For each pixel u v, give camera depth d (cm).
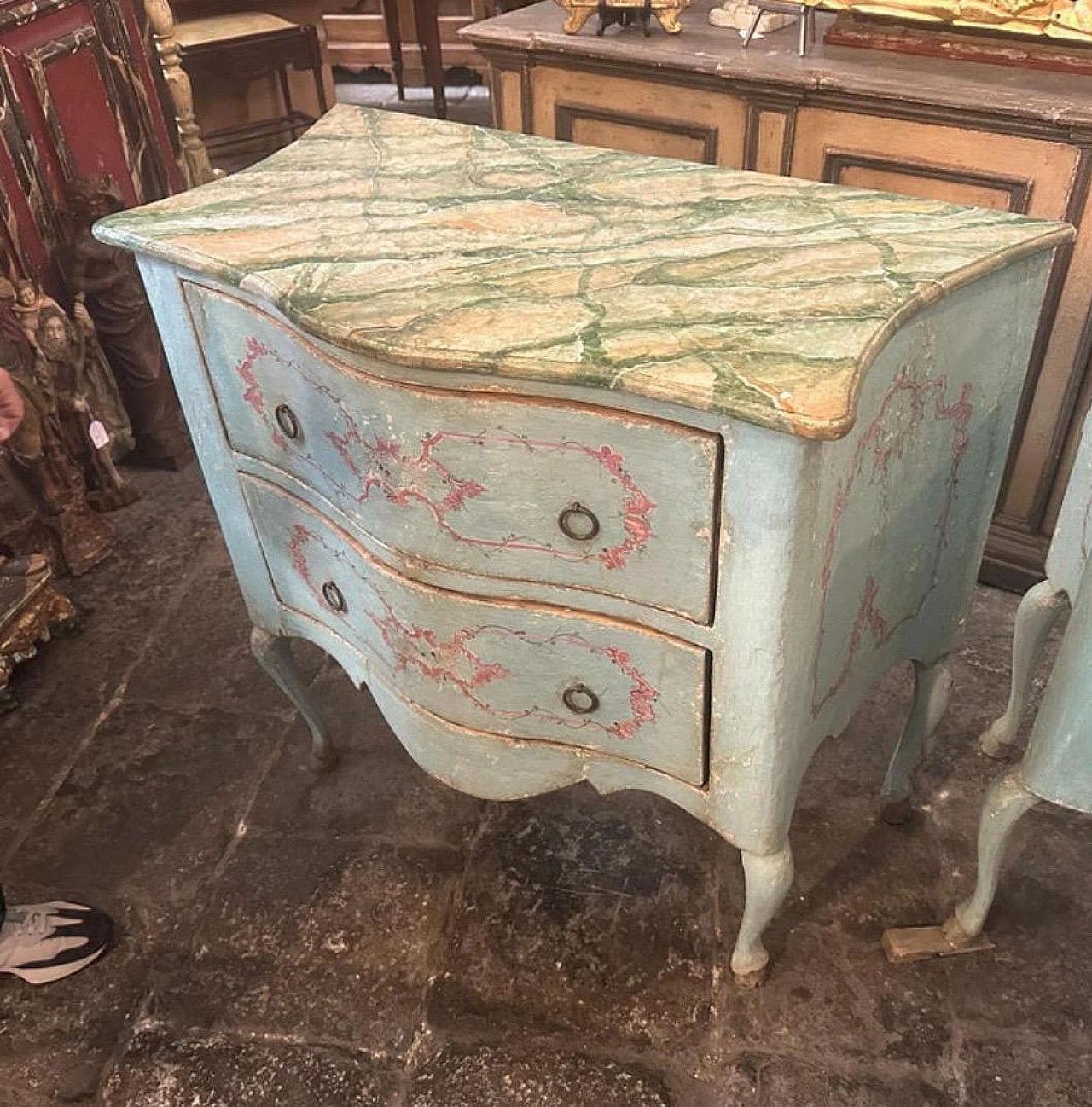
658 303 105
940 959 150
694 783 126
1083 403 188
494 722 132
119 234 128
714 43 201
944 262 109
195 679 205
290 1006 150
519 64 215
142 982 154
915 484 121
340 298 110
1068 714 115
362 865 168
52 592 206
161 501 253
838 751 180
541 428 102
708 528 101
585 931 157
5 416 162
